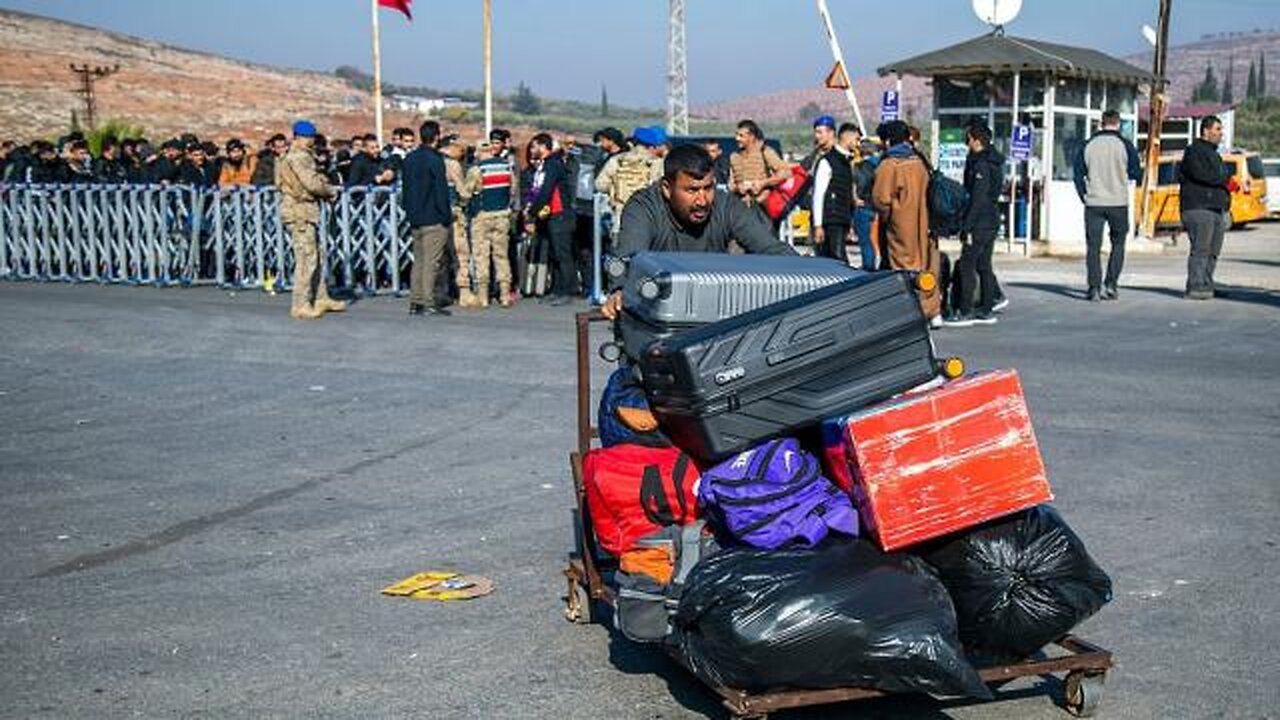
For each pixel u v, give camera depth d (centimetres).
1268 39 19525
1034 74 2395
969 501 429
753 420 439
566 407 980
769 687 418
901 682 414
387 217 1708
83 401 1020
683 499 451
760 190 1448
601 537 472
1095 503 705
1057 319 1416
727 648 411
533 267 1659
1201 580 584
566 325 1416
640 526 457
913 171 1245
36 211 1962
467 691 475
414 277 1504
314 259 1483
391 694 472
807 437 458
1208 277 1597
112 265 1931
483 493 746
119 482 777
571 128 9031
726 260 491
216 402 1012
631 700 466
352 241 1717
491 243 1559
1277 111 9088
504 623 545
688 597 425
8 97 4991
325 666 499
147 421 946
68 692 475
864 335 438
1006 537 443
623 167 1477
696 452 454
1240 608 549
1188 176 1587
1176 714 449
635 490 455
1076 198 2455
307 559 630
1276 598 561
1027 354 1177
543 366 1155
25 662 504
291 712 457
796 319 438
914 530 424
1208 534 651
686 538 448
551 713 455
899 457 423
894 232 1262
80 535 671
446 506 720
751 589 413
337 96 7075
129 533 675
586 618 543
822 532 431
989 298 1397
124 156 2006
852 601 411
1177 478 755
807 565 418
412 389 1056
